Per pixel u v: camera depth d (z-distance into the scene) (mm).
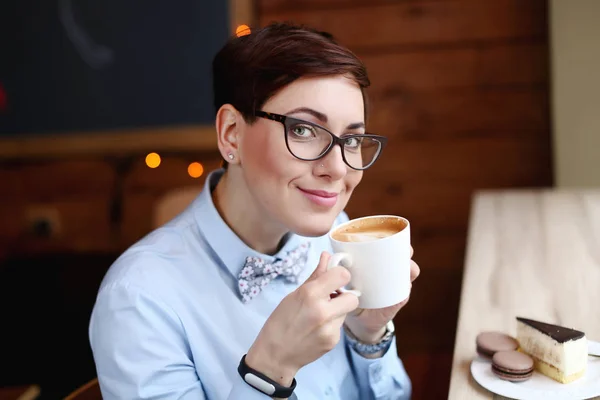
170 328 972
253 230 1054
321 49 884
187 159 2941
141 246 1048
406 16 2650
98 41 2912
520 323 1022
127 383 918
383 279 856
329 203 910
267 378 837
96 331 961
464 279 1389
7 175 3111
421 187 2746
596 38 2355
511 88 2600
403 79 2691
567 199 2096
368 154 951
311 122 879
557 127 2455
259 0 2766
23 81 3016
